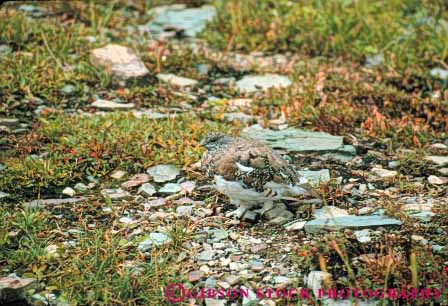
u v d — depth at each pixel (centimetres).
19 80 1202
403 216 820
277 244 802
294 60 1402
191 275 752
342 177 958
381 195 906
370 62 1391
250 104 1194
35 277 740
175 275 746
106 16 1497
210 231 830
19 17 1407
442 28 1420
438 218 835
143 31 1510
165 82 1274
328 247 761
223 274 754
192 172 960
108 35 1448
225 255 786
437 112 1152
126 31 1486
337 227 805
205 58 1364
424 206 868
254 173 796
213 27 1516
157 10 1623
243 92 1258
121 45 1354
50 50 1297
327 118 1115
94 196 906
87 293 720
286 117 1144
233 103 1209
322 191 887
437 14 1509
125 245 789
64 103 1174
